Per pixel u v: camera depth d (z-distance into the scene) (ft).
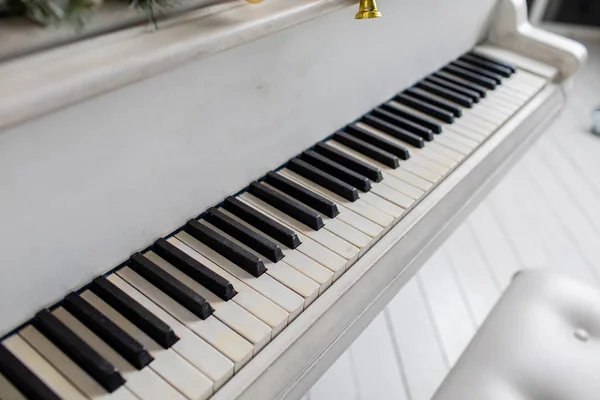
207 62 2.18
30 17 1.79
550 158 5.95
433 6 3.34
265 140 2.60
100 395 1.92
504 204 5.16
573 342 2.66
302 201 2.62
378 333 3.76
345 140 2.98
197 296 2.14
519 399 2.44
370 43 2.96
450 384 2.50
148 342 2.05
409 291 4.09
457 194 3.03
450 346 3.71
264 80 2.44
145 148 2.12
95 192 2.04
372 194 2.73
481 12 4.00
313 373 2.36
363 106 3.18
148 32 1.99
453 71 3.83
